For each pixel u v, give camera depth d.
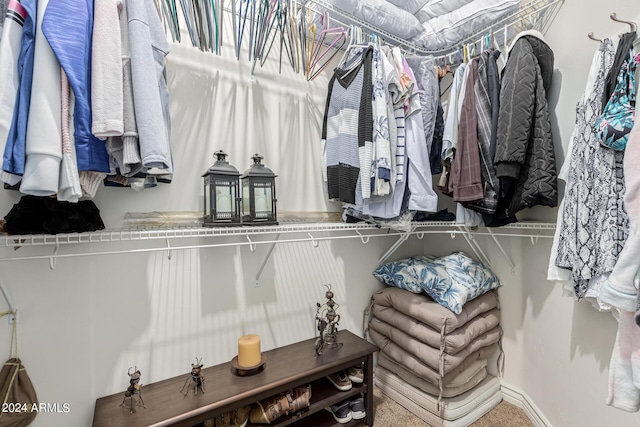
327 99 1.56
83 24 0.68
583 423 1.10
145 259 1.14
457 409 1.39
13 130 0.62
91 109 0.68
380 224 1.49
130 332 1.10
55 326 0.98
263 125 1.43
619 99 0.81
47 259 0.96
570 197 0.98
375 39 1.46
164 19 1.14
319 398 1.27
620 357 0.71
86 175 0.77
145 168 0.78
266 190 1.23
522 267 1.57
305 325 1.55
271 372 1.18
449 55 1.62
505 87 1.20
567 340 1.21
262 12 1.17
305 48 1.30
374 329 1.76
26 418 0.90
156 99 0.76
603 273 0.83
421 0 1.60
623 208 0.79
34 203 0.82
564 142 1.25
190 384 1.10
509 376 1.64
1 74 0.61
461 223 1.46
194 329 1.23
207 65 1.28
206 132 1.27
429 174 1.40
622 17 0.93
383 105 1.26
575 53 1.19
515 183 1.22
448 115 1.43
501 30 1.50
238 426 1.09
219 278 1.29
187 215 1.21
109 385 1.06
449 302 1.45
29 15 0.64
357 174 1.35
